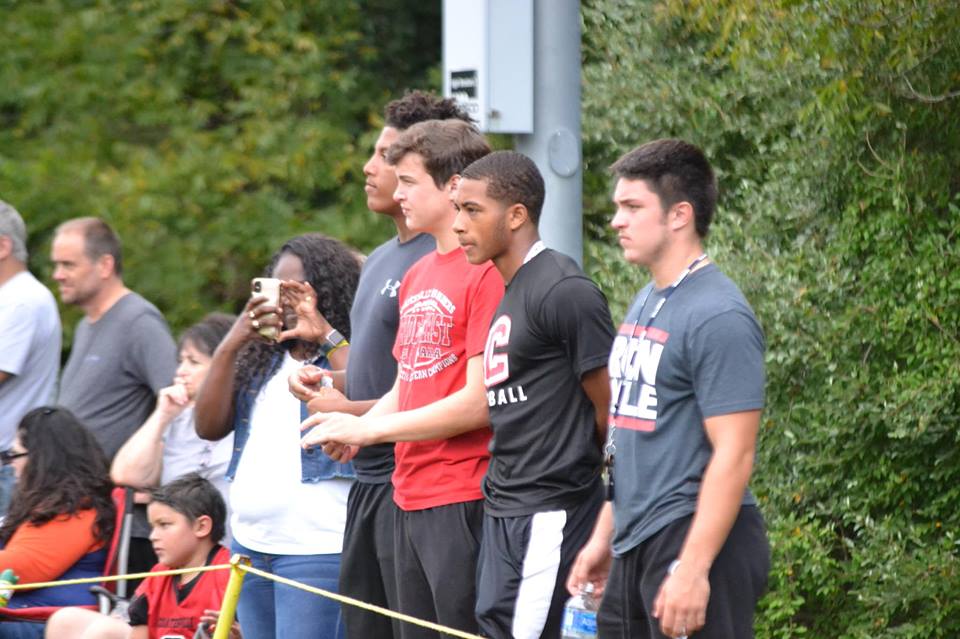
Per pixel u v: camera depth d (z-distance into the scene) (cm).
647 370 1300
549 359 1446
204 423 1838
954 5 1941
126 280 3638
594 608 1398
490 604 1459
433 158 1559
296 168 3694
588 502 1463
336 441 1501
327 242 1869
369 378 1700
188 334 2112
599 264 2539
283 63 3822
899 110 2075
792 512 2148
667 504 1286
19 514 1991
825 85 2130
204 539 1895
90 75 3788
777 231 2267
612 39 2666
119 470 2047
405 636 1598
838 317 2108
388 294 1691
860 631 2061
